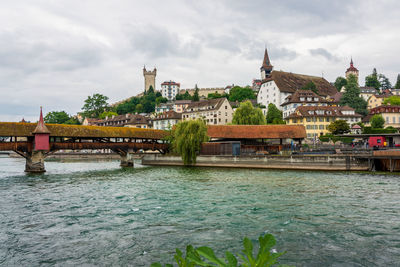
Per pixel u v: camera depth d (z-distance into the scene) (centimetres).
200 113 9212
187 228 1227
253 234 1141
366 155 3638
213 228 1223
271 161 4047
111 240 1096
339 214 1442
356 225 1259
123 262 897
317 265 859
